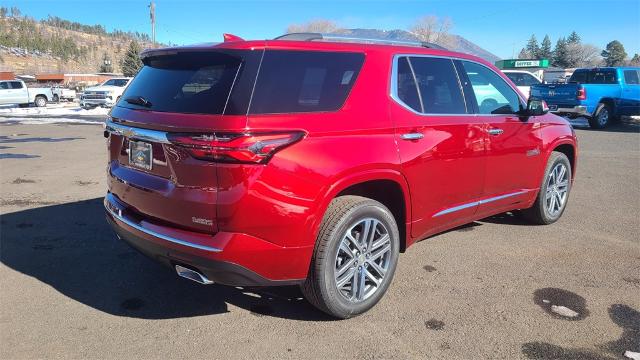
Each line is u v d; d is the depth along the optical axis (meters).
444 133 4.06
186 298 3.89
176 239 3.11
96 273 4.30
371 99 3.58
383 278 3.71
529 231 5.62
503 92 4.93
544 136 5.36
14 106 30.86
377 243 3.64
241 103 2.99
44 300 3.79
